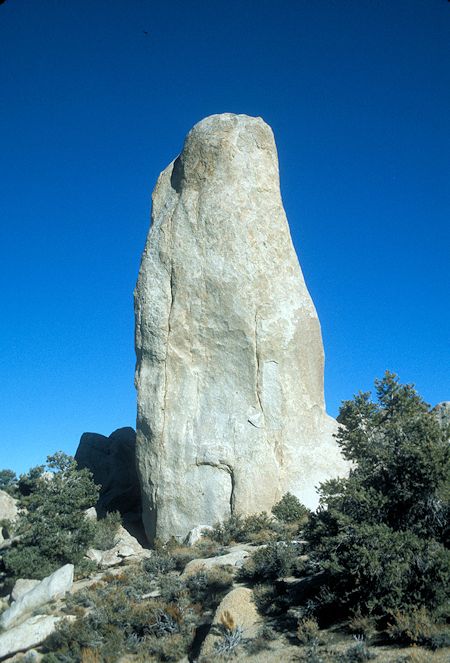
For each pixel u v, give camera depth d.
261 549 23.75
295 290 36.38
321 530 19.33
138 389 36.03
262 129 38.66
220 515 32.59
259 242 36.16
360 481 19.84
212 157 37.25
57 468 34.28
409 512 18.81
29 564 29.88
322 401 36.03
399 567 16.86
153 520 34.22
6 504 40.28
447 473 18.02
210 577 23.06
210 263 35.78
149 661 19.55
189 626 20.56
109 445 49.16
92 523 32.47
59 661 20.69
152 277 37.00
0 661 22.02
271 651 17.50
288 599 19.91
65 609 24.28
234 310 35.00
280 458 33.53
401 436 20.22
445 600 16.50
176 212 37.41
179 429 34.34
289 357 34.94
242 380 34.41
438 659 14.70
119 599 23.38
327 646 16.88
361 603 17.66
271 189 37.78
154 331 36.03
